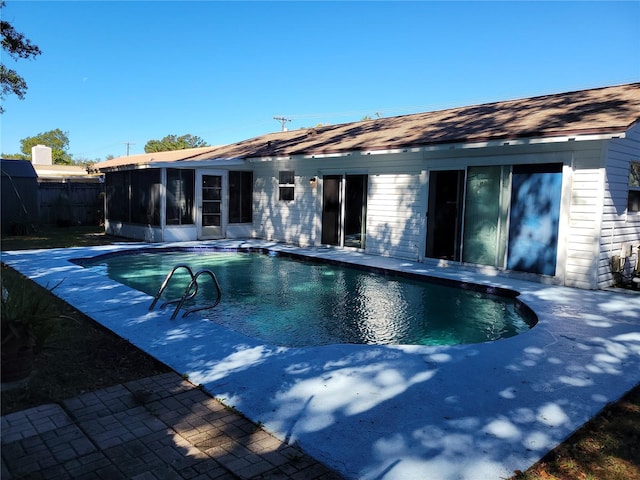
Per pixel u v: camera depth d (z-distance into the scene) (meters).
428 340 5.86
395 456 2.71
